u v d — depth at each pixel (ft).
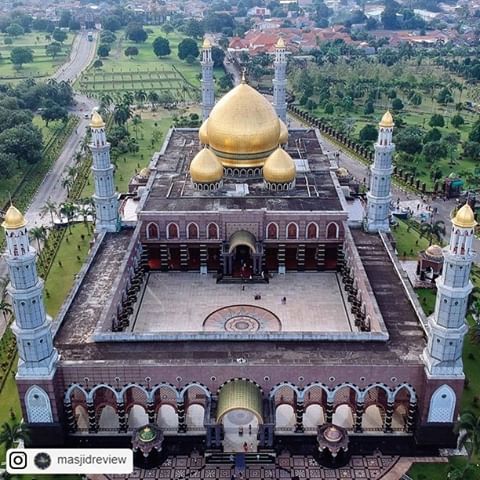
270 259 371.97
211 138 394.52
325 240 364.17
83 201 468.34
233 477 238.27
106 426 262.88
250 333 262.06
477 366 293.84
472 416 232.53
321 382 249.55
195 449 251.19
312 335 261.03
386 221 364.58
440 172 516.73
